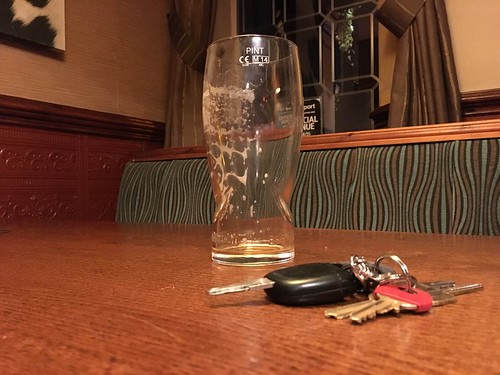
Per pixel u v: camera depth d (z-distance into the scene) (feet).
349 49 6.54
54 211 5.73
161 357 0.75
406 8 5.24
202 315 1.00
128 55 6.79
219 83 1.51
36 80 5.60
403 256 1.80
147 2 7.13
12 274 1.54
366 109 6.37
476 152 3.64
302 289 1.04
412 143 3.99
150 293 1.22
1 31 5.18
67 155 5.88
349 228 4.13
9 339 0.87
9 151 5.26
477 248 2.03
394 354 0.74
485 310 1.01
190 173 5.33
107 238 2.63
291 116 1.53
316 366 0.70
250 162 1.58
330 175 4.32
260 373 0.68
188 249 2.10
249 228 1.63
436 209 3.75
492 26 5.25
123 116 6.60
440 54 5.20
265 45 1.49
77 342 0.84
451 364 0.70
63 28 5.81
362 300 1.09
